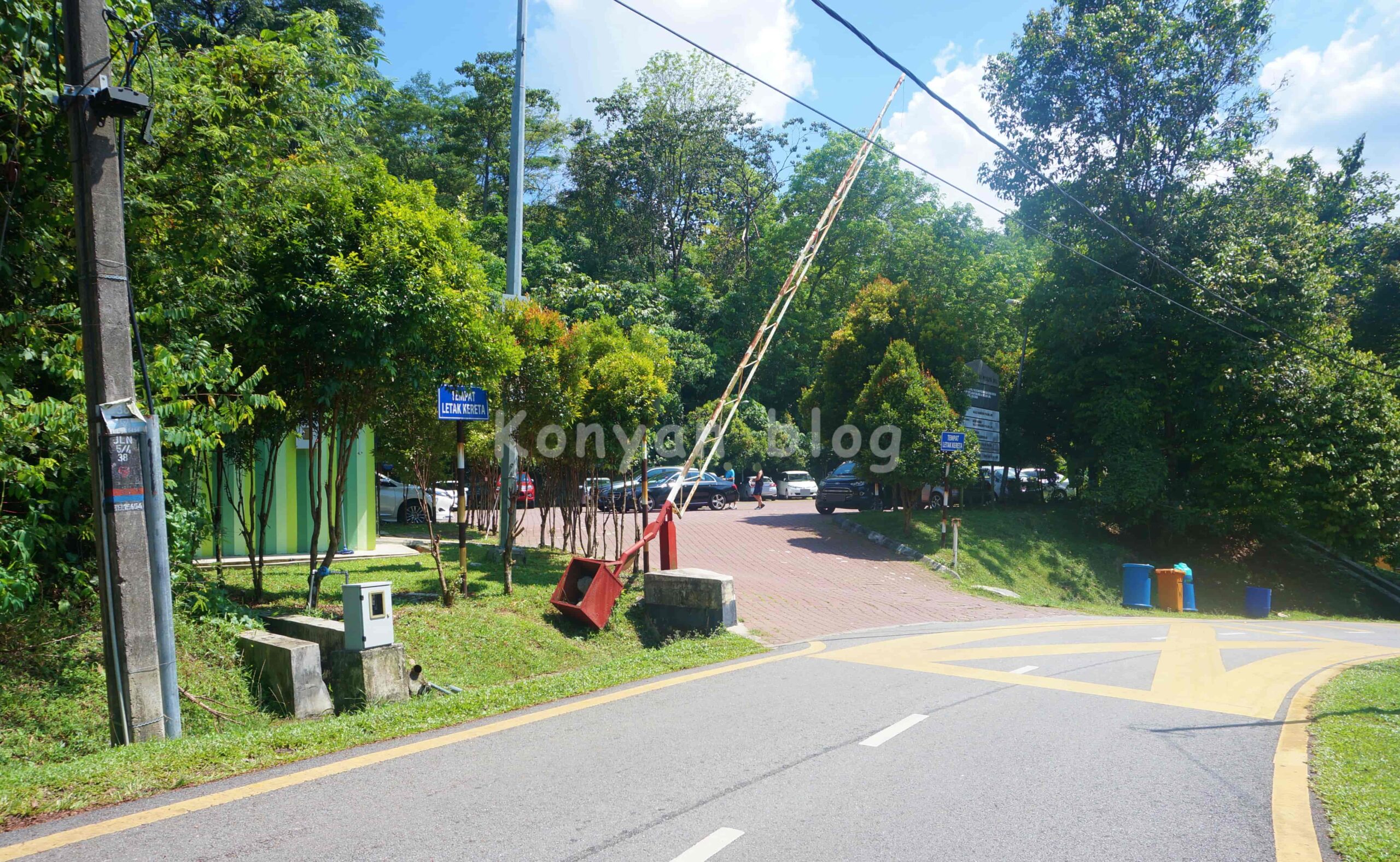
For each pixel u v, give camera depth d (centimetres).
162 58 805
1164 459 2547
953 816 475
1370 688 859
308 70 927
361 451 1620
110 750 578
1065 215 2728
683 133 4491
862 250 4450
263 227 930
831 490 2820
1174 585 2019
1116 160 2627
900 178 4472
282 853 404
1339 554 2927
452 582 1292
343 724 636
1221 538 2870
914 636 1205
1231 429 2578
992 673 913
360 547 1614
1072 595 2173
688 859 407
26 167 718
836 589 1672
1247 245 2483
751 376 1565
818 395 3153
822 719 686
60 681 707
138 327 696
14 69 687
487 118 4469
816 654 1016
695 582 1184
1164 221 2566
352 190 985
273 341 954
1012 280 3950
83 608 786
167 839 420
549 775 531
